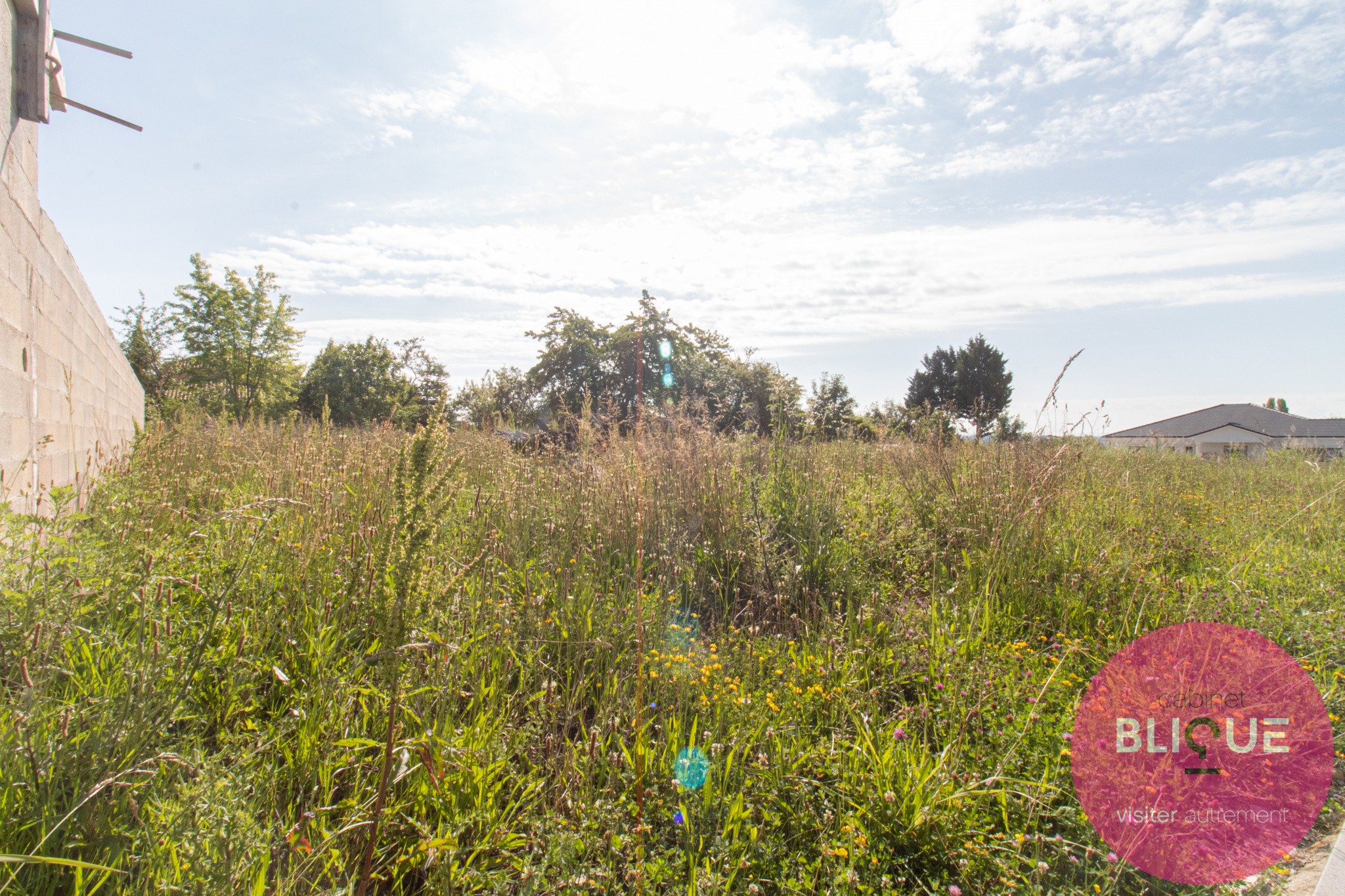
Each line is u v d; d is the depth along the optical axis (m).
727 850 2.37
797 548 5.35
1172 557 5.61
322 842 2.09
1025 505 5.39
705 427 7.18
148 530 3.82
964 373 42.94
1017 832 2.58
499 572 4.38
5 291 3.62
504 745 2.79
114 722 2.09
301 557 3.82
